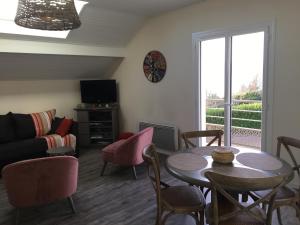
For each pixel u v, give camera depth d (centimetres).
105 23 450
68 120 490
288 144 255
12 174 245
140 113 539
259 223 187
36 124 468
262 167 208
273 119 336
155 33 479
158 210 224
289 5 308
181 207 212
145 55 506
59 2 206
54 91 553
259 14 335
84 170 422
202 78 419
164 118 489
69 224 269
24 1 203
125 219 275
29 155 425
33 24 219
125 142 367
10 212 297
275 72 328
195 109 430
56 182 265
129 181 375
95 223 269
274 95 332
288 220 263
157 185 220
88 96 567
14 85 494
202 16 400
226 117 389
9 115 454
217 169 206
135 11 436
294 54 310
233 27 363
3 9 372
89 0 369
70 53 467
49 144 445
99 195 332
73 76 571
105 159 394
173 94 465
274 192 176
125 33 503
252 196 225
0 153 395
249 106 366
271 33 326
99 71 590
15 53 419
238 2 355
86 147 561
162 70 477
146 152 237
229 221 190
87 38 470
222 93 393
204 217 223
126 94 567
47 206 306
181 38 436
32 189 255
